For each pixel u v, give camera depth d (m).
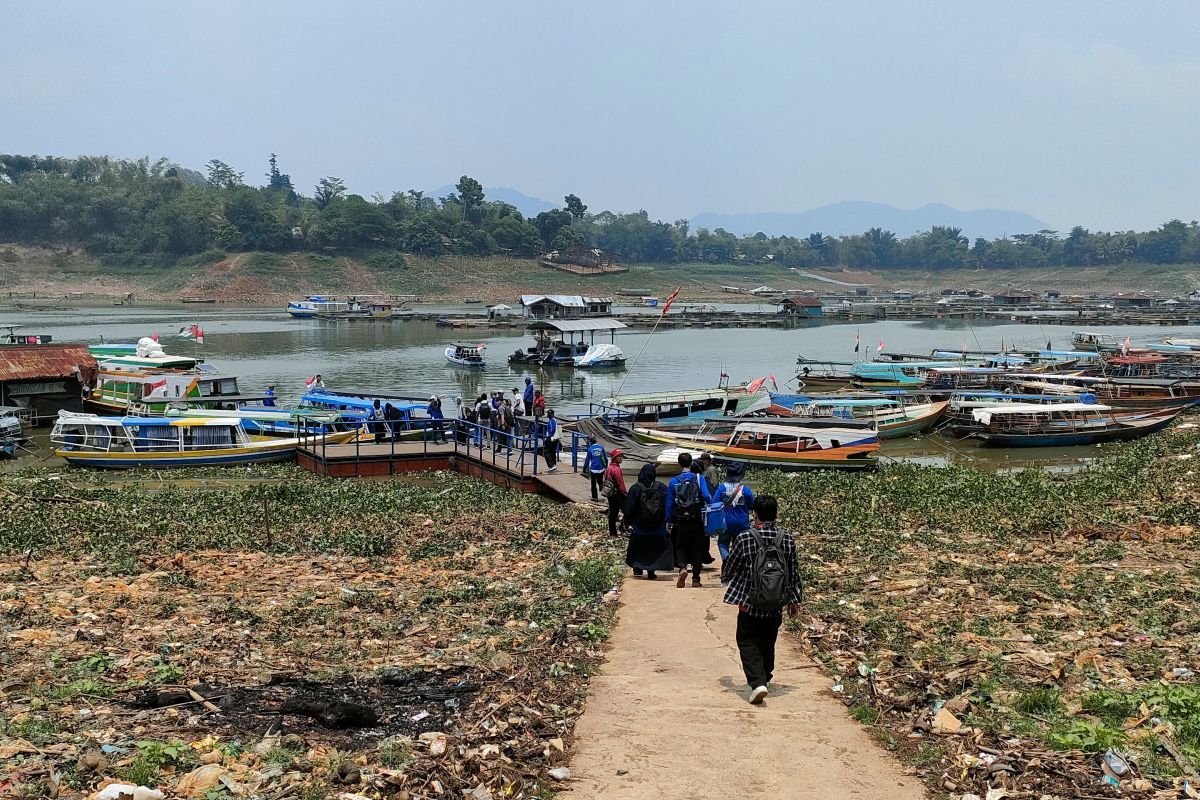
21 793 7.54
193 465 35.69
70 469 35.66
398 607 15.39
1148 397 57.44
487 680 11.16
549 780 8.21
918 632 13.25
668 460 34.72
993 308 182.50
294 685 10.93
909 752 8.84
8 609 14.46
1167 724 9.30
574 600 15.50
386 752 8.62
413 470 34.31
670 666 11.66
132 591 16.14
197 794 7.65
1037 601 15.26
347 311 152.12
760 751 8.82
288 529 22.70
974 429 46.09
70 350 50.06
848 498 27.48
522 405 42.00
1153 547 19.83
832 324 145.12
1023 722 9.54
